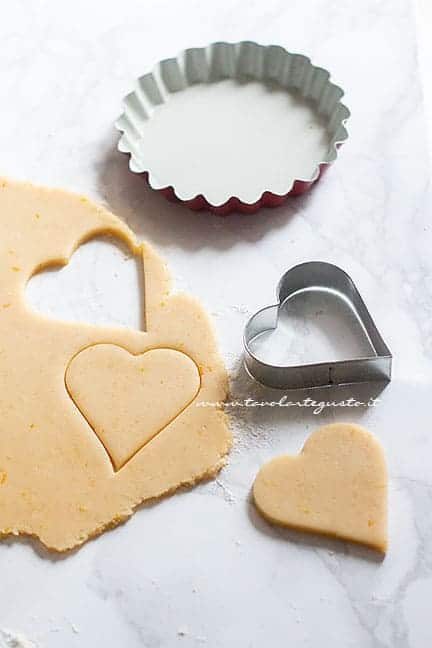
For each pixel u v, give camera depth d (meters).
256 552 0.45
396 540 0.45
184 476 0.46
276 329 0.51
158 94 0.59
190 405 0.48
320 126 0.58
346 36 0.63
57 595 0.44
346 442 0.46
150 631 0.43
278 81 0.60
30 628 0.44
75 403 0.48
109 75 0.62
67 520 0.46
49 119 0.60
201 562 0.45
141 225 0.55
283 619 0.43
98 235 0.54
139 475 0.46
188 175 0.56
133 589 0.44
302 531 0.45
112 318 0.52
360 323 0.51
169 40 0.63
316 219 0.55
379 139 0.57
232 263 0.53
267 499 0.45
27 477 0.46
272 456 0.47
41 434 0.47
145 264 0.53
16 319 0.51
